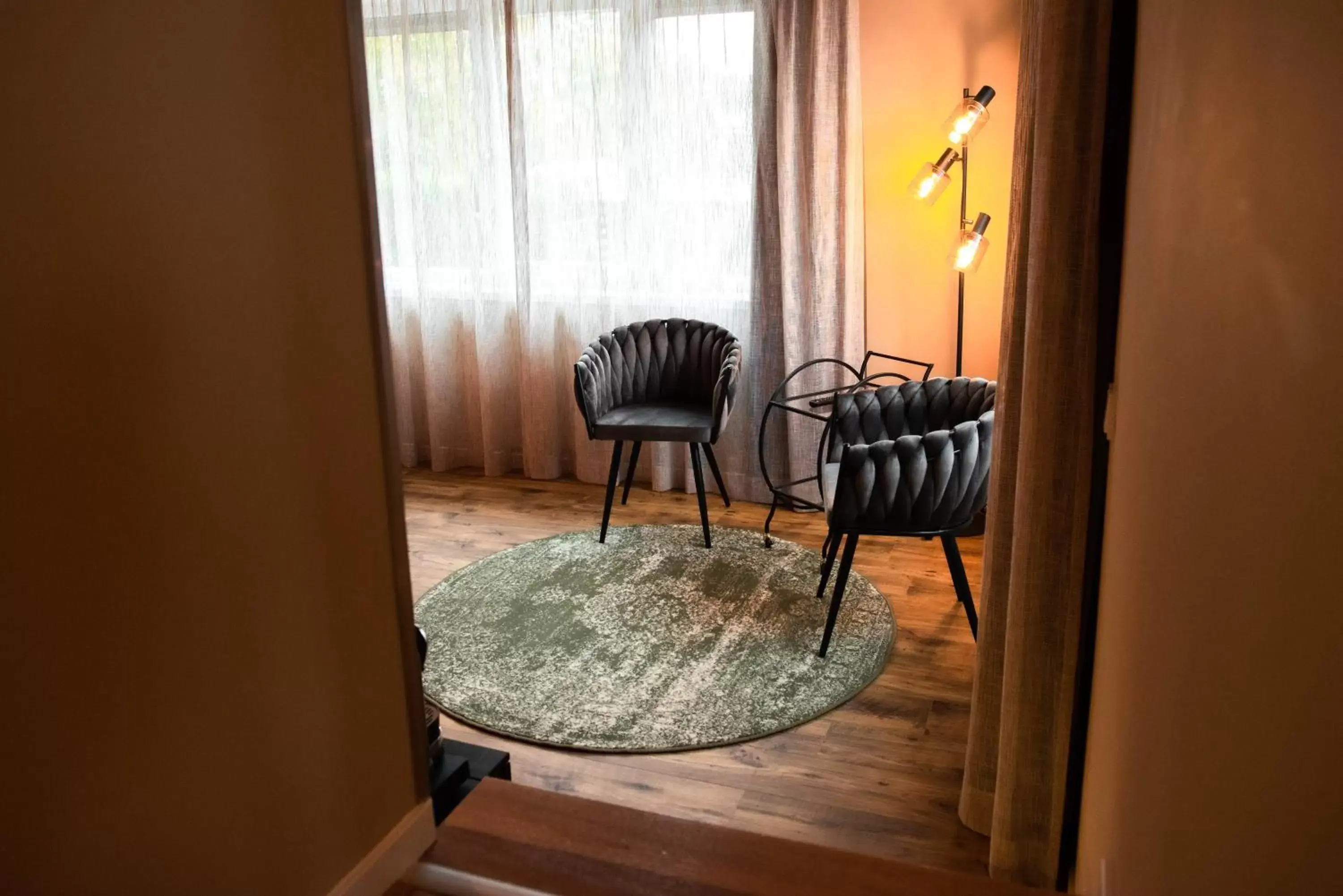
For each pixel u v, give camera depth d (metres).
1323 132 0.44
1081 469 1.74
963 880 1.32
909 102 4.01
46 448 0.73
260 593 0.96
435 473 4.94
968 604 2.93
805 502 4.05
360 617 1.12
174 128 0.82
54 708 0.75
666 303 4.41
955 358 4.18
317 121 0.99
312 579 1.03
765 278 4.23
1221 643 0.64
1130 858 1.01
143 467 0.81
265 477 0.95
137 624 0.82
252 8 0.90
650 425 3.75
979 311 4.11
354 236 1.06
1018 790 1.89
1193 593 0.75
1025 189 1.85
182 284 0.84
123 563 0.80
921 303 4.17
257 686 0.96
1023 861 1.91
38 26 0.70
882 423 3.25
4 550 0.70
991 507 2.03
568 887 1.27
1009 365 1.92
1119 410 1.52
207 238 0.86
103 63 0.75
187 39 0.83
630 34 4.20
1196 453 0.77
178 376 0.84
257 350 0.93
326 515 1.05
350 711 1.12
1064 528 1.77
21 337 0.70
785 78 3.99
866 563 3.72
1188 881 0.70
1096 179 1.65
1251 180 0.60
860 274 4.12
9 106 0.68
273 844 1.01
